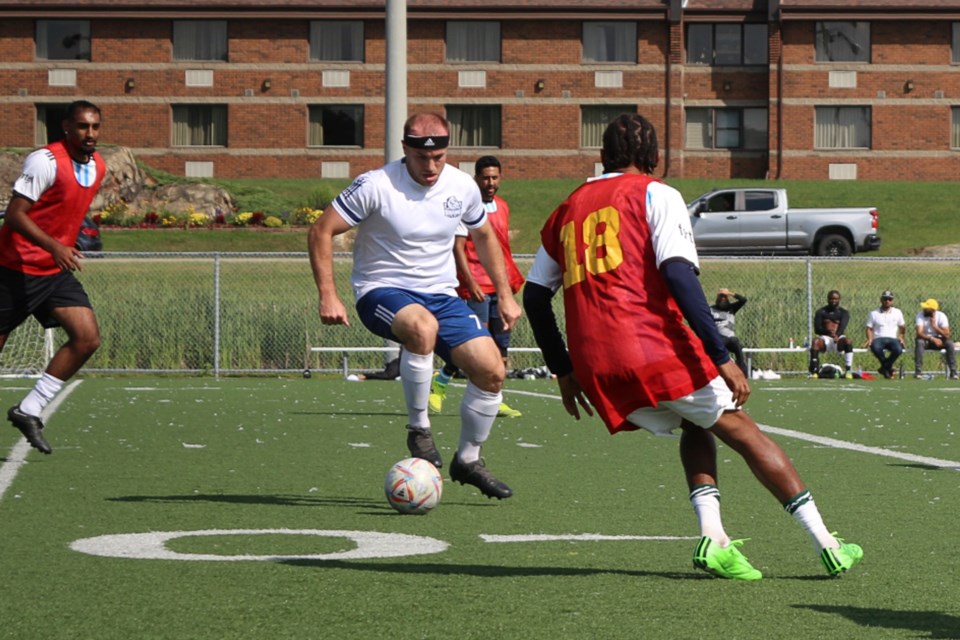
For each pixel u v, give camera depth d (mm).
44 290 26641
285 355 63844
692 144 154125
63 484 24453
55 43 152375
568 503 22359
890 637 12719
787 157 151750
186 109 153375
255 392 50125
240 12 151375
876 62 151875
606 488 24250
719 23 152625
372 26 152375
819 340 65188
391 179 22250
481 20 152000
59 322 27000
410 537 18797
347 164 153000
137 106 152500
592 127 153250
